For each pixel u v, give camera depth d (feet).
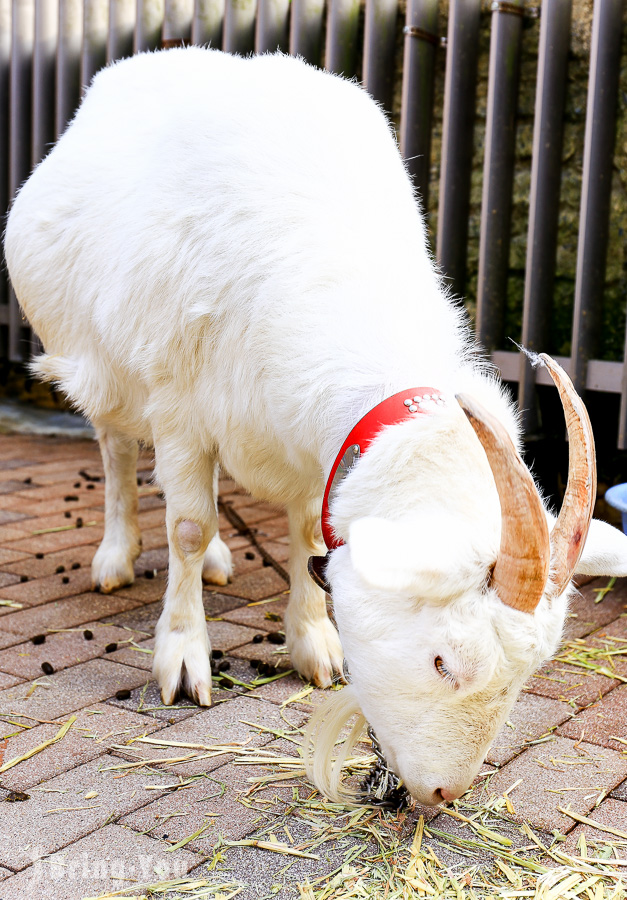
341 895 7.00
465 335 9.02
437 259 17.02
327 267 8.49
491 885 7.20
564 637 11.96
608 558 7.24
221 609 12.60
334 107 9.39
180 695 10.11
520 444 7.63
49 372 11.88
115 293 9.93
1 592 12.95
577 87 16.15
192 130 9.66
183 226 9.33
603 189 15.53
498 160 16.26
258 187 8.99
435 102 17.87
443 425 7.16
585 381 15.81
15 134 22.61
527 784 8.66
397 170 9.43
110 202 10.44
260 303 8.71
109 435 12.75
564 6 15.55
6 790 8.27
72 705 9.89
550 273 16.35
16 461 19.98
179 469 10.05
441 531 6.53
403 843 7.70
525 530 6.15
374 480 7.19
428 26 16.84
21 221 12.06
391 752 7.06
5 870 7.17
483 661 6.41
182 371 9.61
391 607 6.82
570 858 7.50
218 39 19.44
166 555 14.69
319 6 18.19
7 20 22.89
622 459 16.51
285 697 10.21
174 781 8.50
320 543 10.46
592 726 9.74
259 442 9.29
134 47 20.88
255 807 8.13
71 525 15.94
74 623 11.99
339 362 8.11
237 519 13.32
